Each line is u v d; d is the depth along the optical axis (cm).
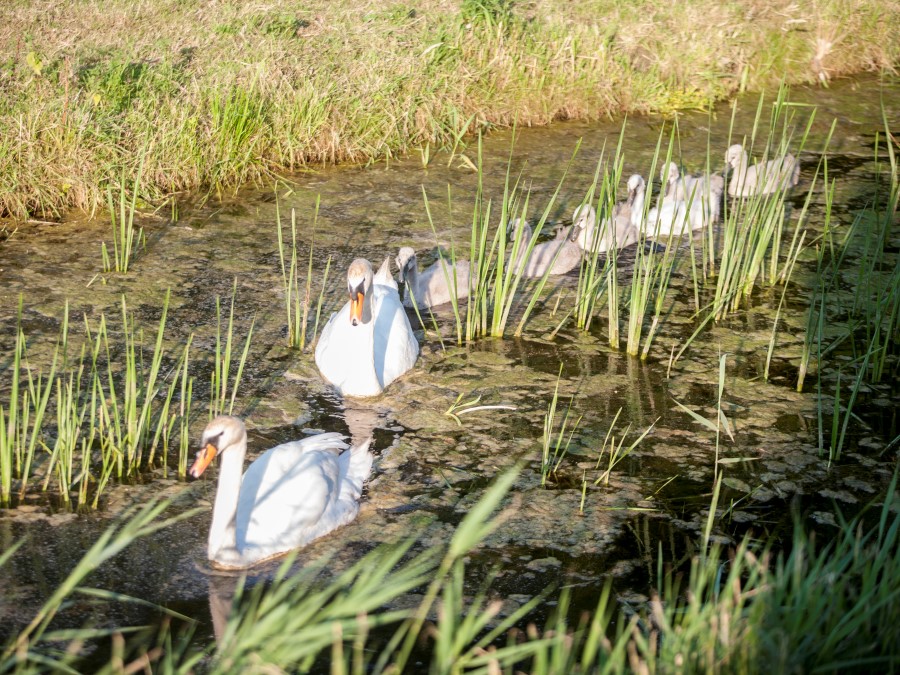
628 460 745
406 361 866
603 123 1530
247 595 588
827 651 483
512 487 707
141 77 1302
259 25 1554
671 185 1259
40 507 664
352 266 788
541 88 1510
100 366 841
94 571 604
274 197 1226
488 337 937
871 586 518
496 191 1260
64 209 1155
